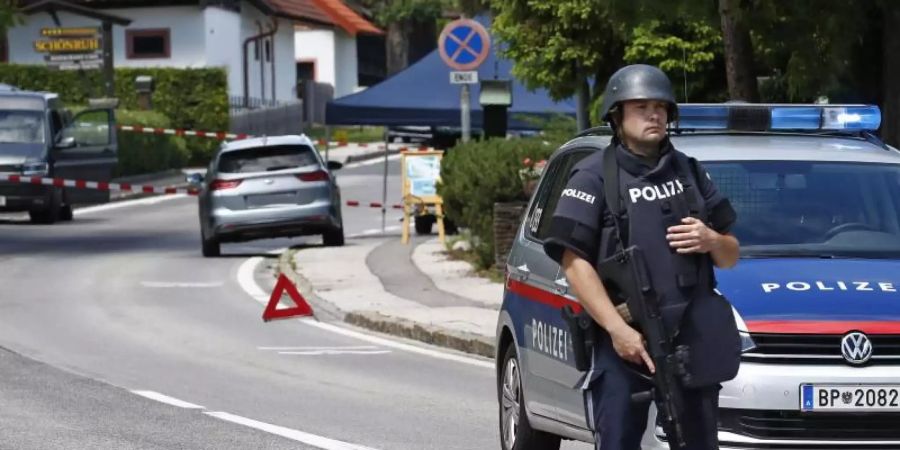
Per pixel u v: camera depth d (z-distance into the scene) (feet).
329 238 171.83
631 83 41.09
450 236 176.24
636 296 40.52
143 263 160.15
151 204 251.60
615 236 41.19
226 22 372.17
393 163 350.02
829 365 48.75
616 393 41.55
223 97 338.13
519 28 138.41
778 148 59.72
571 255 41.34
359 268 144.46
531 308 57.52
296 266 148.46
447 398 79.41
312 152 170.50
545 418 56.65
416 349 99.71
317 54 473.26
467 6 214.28
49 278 144.56
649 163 41.55
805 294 50.39
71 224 212.84
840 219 56.70
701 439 41.27
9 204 205.46
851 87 103.76
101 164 221.25
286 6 421.18
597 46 135.44
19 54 358.23
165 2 359.66
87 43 301.84
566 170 59.06
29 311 120.37
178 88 336.70
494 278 131.95
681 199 41.19
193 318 116.78
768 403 48.32
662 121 41.32
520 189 132.98
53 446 65.87
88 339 104.17
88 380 85.87
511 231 131.95
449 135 254.88
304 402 78.23
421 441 67.00
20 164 206.49
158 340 103.96
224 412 74.95
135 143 287.07
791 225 56.39
